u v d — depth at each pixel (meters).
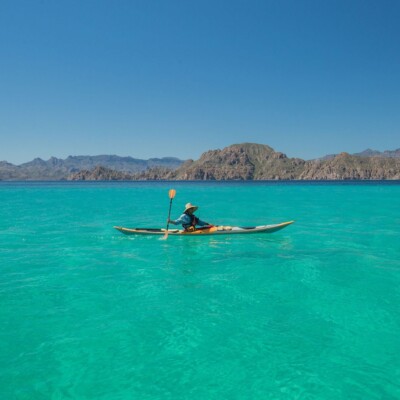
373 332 6.14
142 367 5.16
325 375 4.92
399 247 13.18
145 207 32.50
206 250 12.91
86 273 9.88
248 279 9.19
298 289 8.36
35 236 16.08
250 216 24.42
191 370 5.07
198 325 6.46
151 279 9.28
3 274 9.79
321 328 6.30
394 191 67.38
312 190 76.81
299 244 13.90
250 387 4.68
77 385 4.76
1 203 38.44
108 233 16.86
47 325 6.49
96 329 6.32
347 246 13.44
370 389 4.62
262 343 5.79
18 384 4.79
